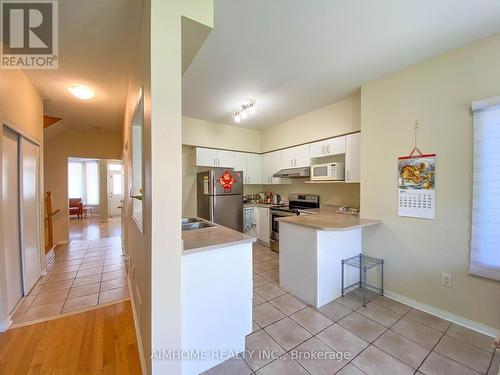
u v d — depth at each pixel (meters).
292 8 1.52
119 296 2.60
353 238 2.64
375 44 1.94
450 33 1.79
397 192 2.40
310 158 3.79
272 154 4.66
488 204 1.84
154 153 1.22
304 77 2.53
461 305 2.00
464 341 1.79
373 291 2.62
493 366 1.55
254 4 1.48
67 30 1.67
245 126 4.66
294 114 3.85
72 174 9.22
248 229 4.73
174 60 1.26
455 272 2.03
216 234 1.88
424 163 2.20
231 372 1.53
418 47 1.98
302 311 2.24
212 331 1.57
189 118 4.07
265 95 3.05
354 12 1.57
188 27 1.34
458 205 2.00
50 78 2.47
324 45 1.95
